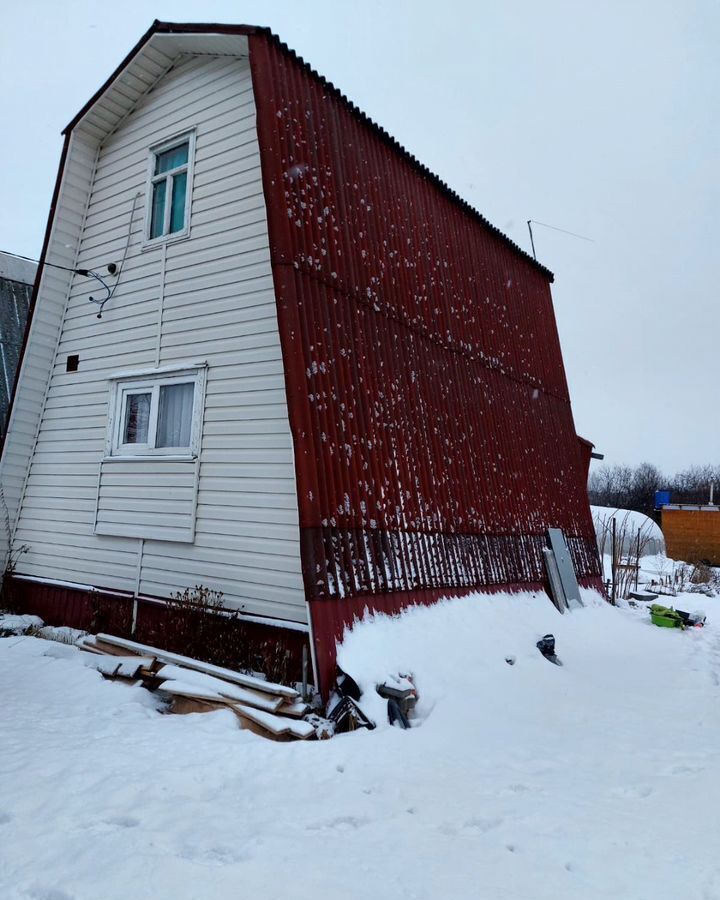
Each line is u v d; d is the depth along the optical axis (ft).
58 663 23.32
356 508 24.93
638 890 10.77
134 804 12.89
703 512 99.50
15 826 11.69
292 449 23.67
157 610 27.22
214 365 27.27
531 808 14.21
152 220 31.32
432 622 26.96
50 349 33.94
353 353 26.99
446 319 36.01
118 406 30.89
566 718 22.17
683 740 20.47
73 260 34.06
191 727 18.19
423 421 31.12
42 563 32.37
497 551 35.24
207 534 26.27
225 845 11.40
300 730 18.63
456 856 11.67
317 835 12.14
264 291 26.12
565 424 50.19
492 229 44.60
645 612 49.44
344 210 28.71
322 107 28.86
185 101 30.37
